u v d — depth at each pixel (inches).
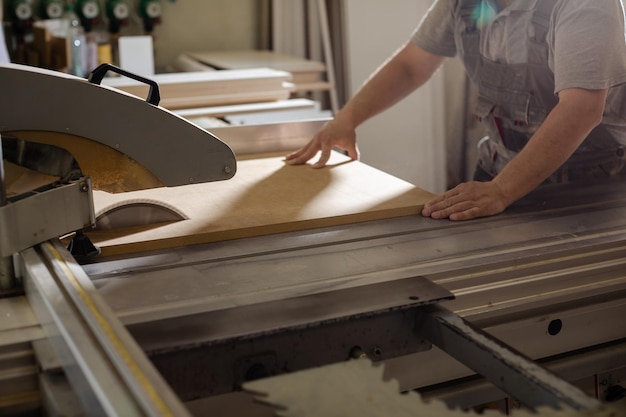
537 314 46.4
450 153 136.3
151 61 121.6
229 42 153.0
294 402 29.7
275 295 40.3
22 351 37.1
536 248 47.3
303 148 71.1
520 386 32.0
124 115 46.4
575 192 61.3
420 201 57.5
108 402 26.7
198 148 48.9
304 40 147.7
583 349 49.9
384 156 134.1
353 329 38.8
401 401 30.0
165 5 147.1
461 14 69.6
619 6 54.6
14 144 44.8
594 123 55.1
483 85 72.0
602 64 53.5
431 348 41.6
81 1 133.9
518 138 71.1
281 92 105.8
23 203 41.4
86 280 37.8
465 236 50.4
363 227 53.2
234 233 50.9
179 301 39.8
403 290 40.7
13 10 127.0
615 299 48.8
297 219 53.0
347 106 72.7
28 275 40.3
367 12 135.0
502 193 55.4
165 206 52.7
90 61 125.8
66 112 45.0
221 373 36.5
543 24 62.7
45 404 35.7
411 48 74.0
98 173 47.3
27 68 44.5
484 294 43.9
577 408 28.6
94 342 31.2
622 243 48.5
